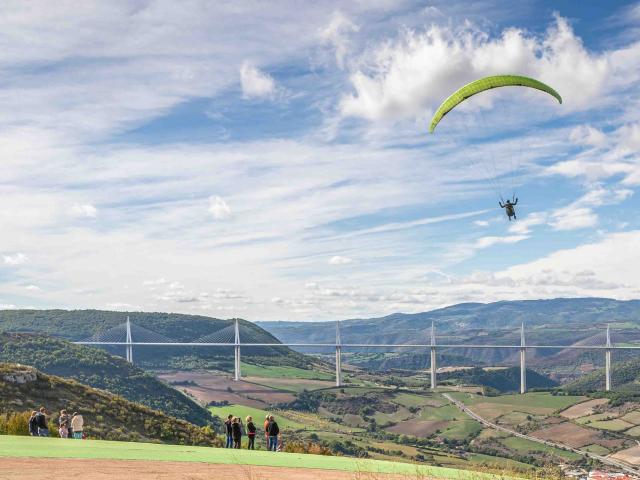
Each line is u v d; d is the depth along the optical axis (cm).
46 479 1983
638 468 18600
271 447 3731
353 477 2338
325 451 4541
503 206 3931
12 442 3134
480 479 2398
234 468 2458
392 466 2816
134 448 3117
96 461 2466
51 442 3238
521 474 2592
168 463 2516
